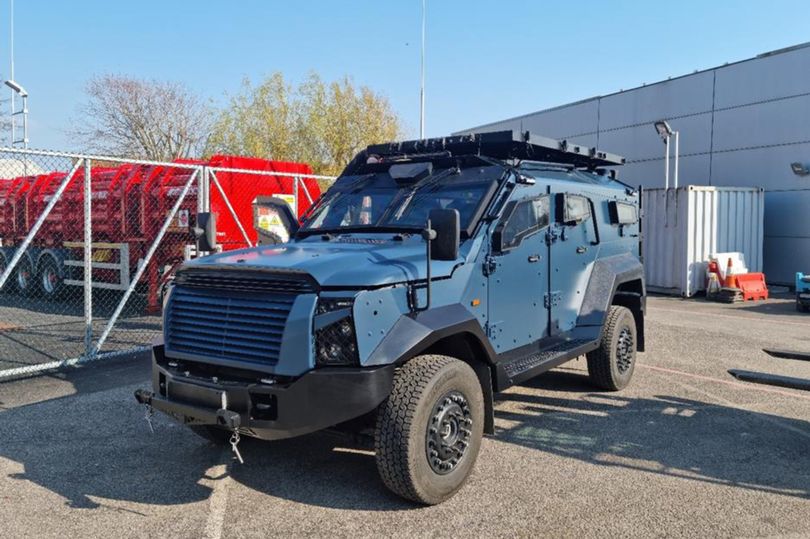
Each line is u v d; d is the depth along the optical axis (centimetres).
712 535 391
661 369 842
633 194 807
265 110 2953
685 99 2139
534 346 591
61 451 533
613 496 448
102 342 873
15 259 789
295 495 450
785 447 548
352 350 398
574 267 657
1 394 699
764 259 1947
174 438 566
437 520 411
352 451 537
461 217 521
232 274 437
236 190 1236
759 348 985
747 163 1966
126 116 3547
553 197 618
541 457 522
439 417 428
